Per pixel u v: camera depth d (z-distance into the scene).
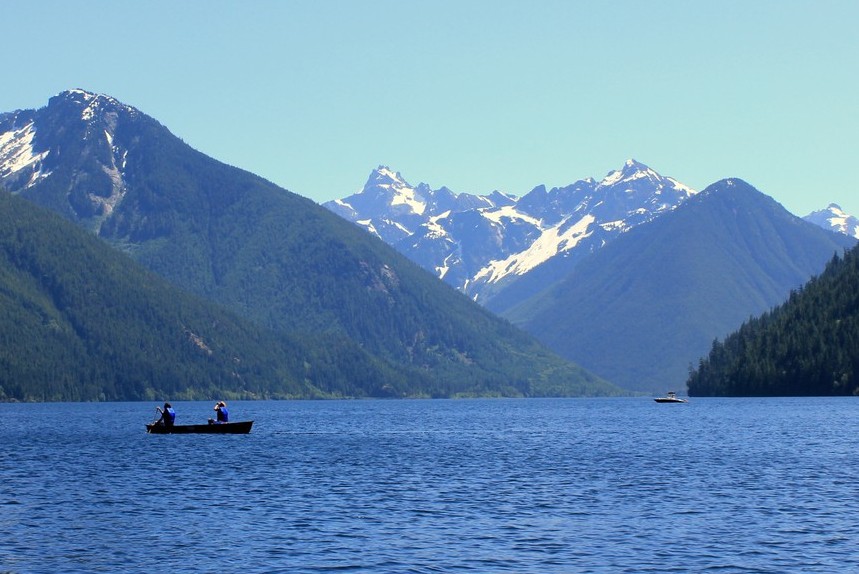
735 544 70.25
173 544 70.69
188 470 115.56
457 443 163.25
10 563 65.38
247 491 96.50
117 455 136.62
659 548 69.12
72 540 72.06
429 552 68.19
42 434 191.12
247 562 65.56
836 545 69.69
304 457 133.50
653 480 104.38
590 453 139.62
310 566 64.62
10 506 87.06
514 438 177.50
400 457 133.75
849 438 161.50
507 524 77.81
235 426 175.88
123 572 63.25
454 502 89.00
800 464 119.56
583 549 69.00
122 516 81.75
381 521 79.25
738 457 130.00
